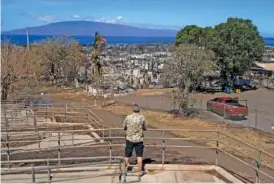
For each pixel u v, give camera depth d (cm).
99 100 3756
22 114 2167
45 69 5609
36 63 4491
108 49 16625
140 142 877
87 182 841
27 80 3884
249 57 4869
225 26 4881
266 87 5125
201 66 2906
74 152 1239
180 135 2038
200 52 3052
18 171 832
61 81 5712
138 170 888
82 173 901
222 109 2727
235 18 5025
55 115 2025
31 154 1208
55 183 834
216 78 5072
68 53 5747
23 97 3422
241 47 4716
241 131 2167
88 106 3266
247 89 4928
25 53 3884
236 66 4703
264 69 6419
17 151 965
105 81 4950
